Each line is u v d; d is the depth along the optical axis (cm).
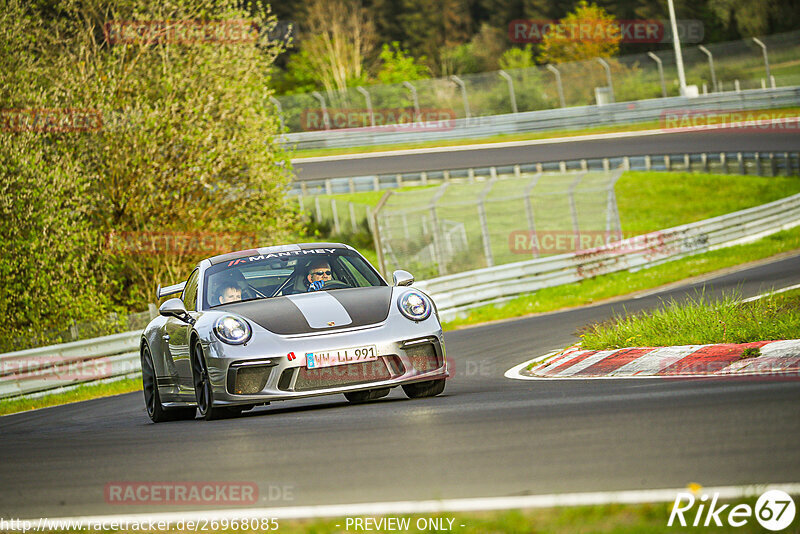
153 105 7119
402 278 2750
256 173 7331
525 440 1639
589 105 17238
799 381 1988
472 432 1781
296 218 7806
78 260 6450
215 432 2219
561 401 2108
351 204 11706
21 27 6762
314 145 16325
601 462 1396
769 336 2700
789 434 1438
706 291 5416
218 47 7375
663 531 1023
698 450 1401
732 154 12719
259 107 7544
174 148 7038
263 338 2380
